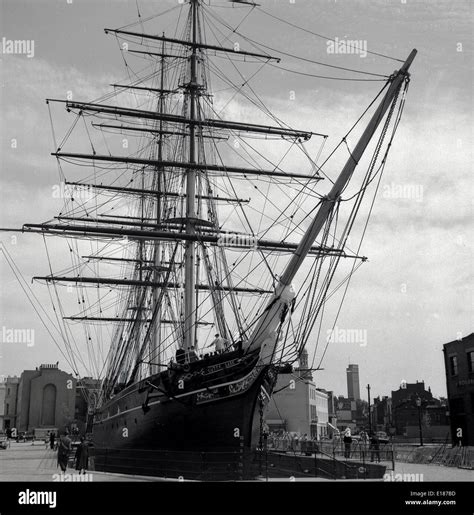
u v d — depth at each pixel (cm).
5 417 13262
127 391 3744
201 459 2469
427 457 3919
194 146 4300
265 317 2709
